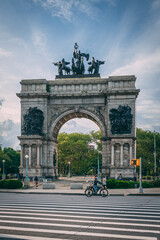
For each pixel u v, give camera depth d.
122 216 17.06
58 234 12.50
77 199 29.11
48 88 71.81
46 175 68.62
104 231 13.02
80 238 11.84
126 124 65.06
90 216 17.11
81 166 131.50
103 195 32.78
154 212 18.70
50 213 18.34
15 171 134.62
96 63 73.94
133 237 11.88
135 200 27.66
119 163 64.69
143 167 115.62
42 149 69.12
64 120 75.50
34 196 33.94
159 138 123.81
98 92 69.06
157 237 11.84
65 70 75.38
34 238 11.79
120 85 68.00
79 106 70.25
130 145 64.25
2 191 42.84
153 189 43.59
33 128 68.06
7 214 17.88
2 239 11.57
